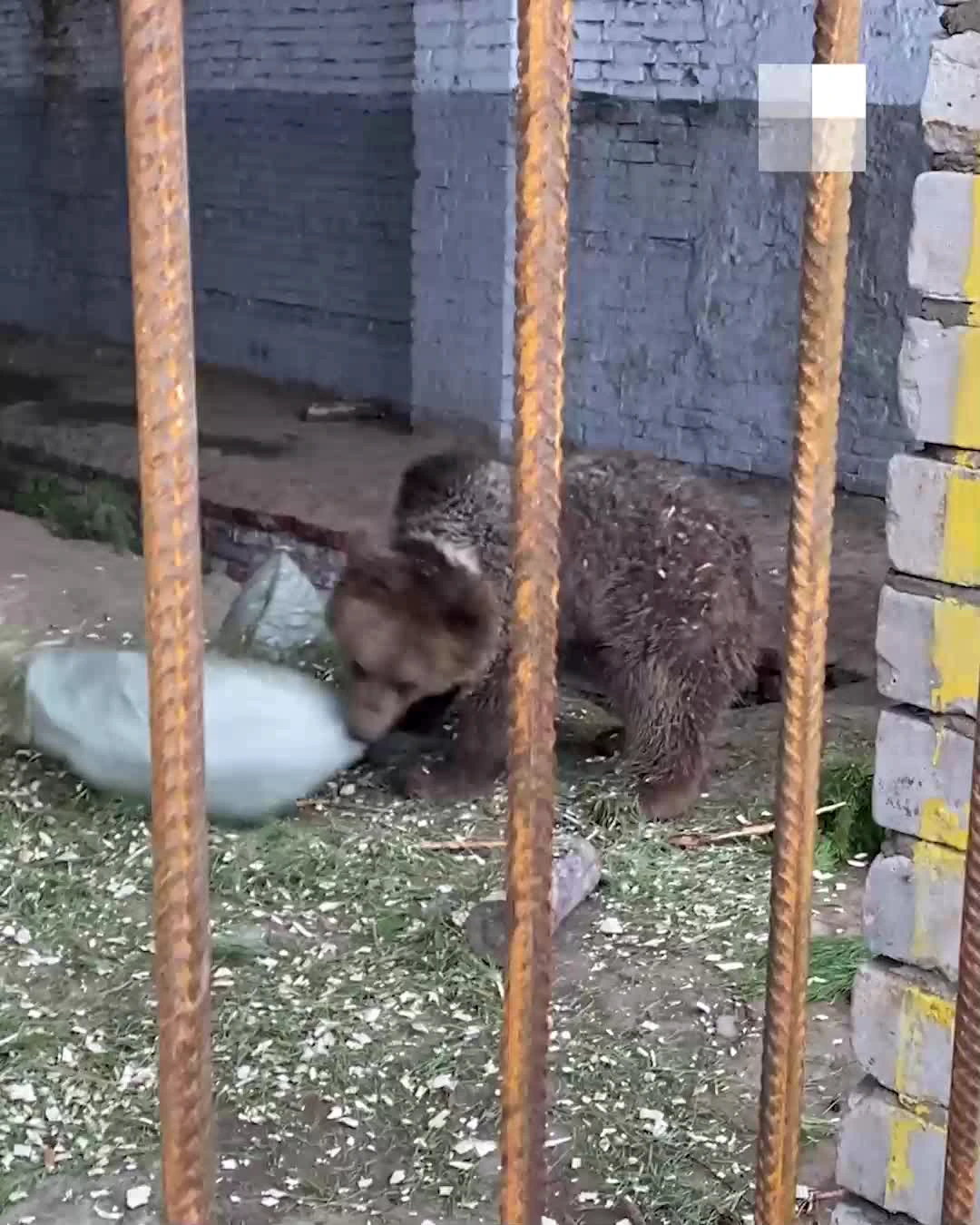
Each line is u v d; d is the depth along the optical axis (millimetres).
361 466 5816
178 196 1229
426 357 6469
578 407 6418
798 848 1442
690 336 6004
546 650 1345
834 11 1349
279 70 7410
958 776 1729
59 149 8961
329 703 2957
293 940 2551
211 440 6324
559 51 1283
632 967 2494
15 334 9445
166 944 1306
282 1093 2240
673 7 5797
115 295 8820
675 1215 2049
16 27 9047
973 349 1671
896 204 5355
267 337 7820
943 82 1663
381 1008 2402
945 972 1771
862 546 4867
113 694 2965
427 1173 2119
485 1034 2352
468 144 6078
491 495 2943
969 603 1701
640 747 2930
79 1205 2070
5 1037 2328
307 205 7414
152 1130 2182
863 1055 1836
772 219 5680
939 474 1699
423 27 6141
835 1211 1881
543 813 1365
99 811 2893
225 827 2848
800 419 1394
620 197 6109
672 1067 2289
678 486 2939
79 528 5168
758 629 3094
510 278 6055
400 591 2873
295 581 3496
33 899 2639
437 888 2676
